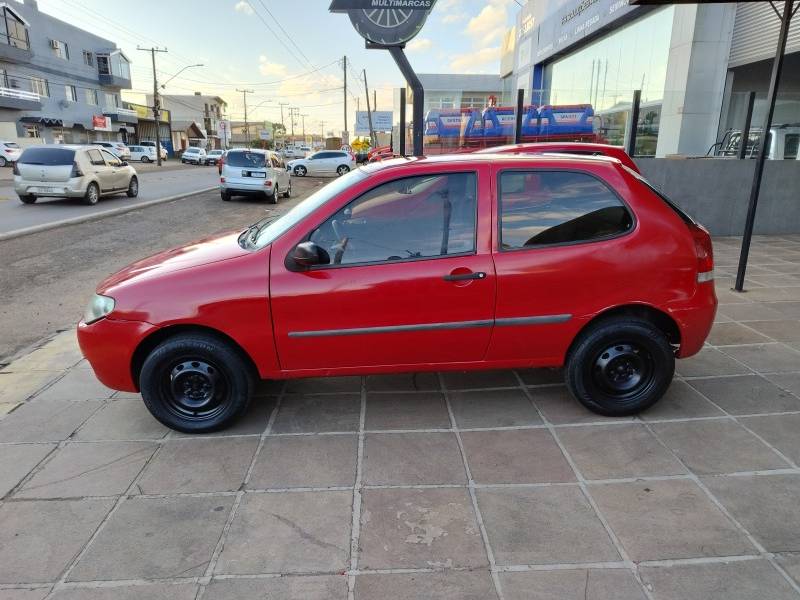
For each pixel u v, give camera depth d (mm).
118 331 3309
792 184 9750
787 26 5707
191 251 3730
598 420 3600
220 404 3484
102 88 54938
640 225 3422
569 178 3455
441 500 2836
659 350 3488
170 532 2623
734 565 2389
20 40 42469
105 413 3803
